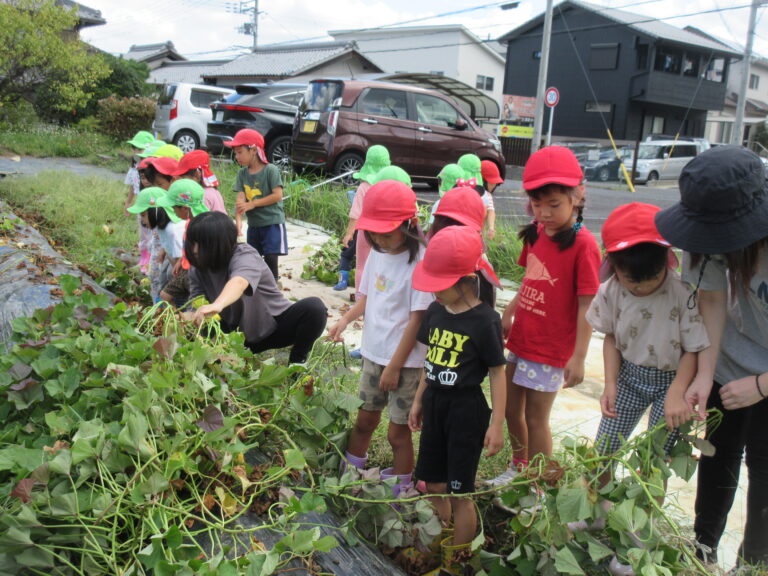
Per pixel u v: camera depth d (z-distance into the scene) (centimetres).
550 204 261
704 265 216
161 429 208
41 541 181
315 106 1128
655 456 224
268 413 269
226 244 316
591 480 217
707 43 3394
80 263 578
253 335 353
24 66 1722
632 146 2412
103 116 1814
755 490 230
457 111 1212
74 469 195
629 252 221
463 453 235
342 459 266
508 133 2511
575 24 3334
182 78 4038
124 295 524
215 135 1342
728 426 238
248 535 208
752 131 3988
